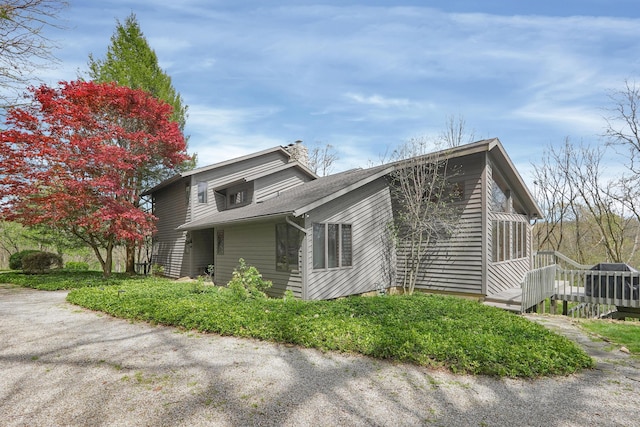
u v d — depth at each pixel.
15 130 10.95
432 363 4.48
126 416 3.30
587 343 5.67
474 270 9.36
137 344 5.41
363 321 5.91
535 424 3.17
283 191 15.37
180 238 16.64
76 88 12.72
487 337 4.94
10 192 11.27
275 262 10.15
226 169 16.72
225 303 7.43
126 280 12.57
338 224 9.85
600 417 3.29
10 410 3.42
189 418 3.26
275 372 4.31
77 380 4.10
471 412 3.38
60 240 17.62
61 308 8.24
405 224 11.02
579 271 9.27
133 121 14.66
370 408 3.44
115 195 13.01
